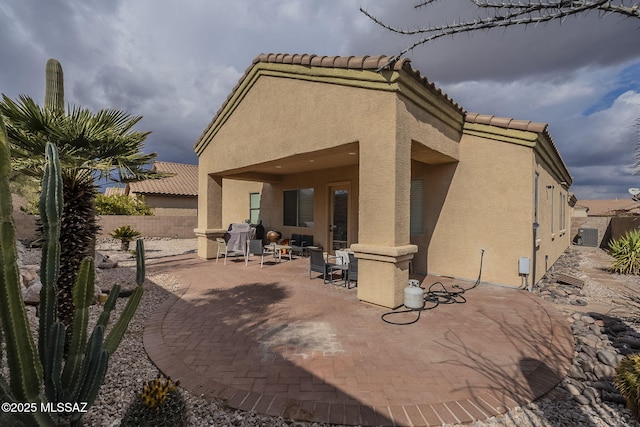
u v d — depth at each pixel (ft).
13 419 5.95
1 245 5.56
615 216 57.77
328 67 20.81
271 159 26.13
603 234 62.69
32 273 21.17
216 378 11.11
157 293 22.95
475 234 25.27
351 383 10.77
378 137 18.76
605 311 18.78
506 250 23.72
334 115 21.09
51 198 7.01
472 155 25.35
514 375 11.32
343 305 19.54
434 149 22.27
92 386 7.34
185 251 48.65
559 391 10.61
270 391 10.29
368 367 11.85
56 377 7.09
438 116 22.44
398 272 18.72
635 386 9.10
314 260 26.25
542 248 27.50
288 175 43.60
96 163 12.97
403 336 14.74
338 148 21.72
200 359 12.54
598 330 15.61
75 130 13.44
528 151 22.74
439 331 15.34
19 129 13.12
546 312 18.15
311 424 8.86
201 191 38.47
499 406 9.59
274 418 9.07
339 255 25.40
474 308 18.88
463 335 14.85
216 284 25.39
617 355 12.79
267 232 46.80
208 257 37.65
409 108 19.36
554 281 26.43
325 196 38.73
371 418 9.00
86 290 7.48
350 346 13.67
